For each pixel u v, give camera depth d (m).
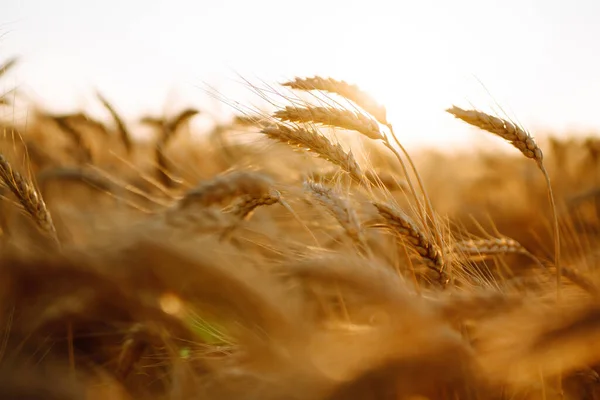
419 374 0.50
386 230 0.70
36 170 1.03
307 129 0.73
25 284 0.42
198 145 1.13
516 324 0.54
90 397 0.46
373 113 0.74
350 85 0.74
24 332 0.54
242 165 0.81
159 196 0.74
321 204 0.65
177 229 0.51
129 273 0.44
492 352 0.53
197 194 0.57
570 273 0.70
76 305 0.53
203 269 0.46
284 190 0.67
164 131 1.16
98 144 1.17
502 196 1.26
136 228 0.46
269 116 0.74
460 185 1.39
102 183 0.91
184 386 0.54
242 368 0.54
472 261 0.78
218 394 0.52
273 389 0.50
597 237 0.90
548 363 0.53
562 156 1.53
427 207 0.73
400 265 0.77
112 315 0.55
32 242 0.48
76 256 0.42
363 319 0.58
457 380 0.51
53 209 0.67
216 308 0.50
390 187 0.79
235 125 0.78
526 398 0.60
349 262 0.54
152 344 0.60
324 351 0.51
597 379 0.61
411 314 0.52
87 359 0.60
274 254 0.67
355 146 0.76
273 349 0.51
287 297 0.51
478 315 0.55
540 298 0.64
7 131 0.79
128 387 0.59
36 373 0.45
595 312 0.53
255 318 0.50
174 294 0.48
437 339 0.52
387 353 0.51
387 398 0.50
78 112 1.18
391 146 0.74
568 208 1.06
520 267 0.92
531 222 1.09
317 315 0.57
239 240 0.67
